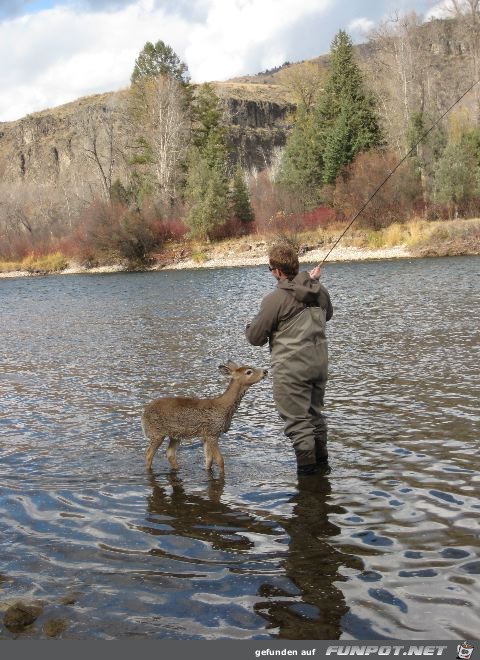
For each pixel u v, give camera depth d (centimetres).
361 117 5809
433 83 7419
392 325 1462
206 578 430
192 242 5591
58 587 425
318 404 636
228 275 3850
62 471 655
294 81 9306
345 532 489
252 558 455
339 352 1191
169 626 380
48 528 517
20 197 7769
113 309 2322
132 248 5422
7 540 496
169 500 570
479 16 6588
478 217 4756
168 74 7362
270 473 627
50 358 1332
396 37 6431
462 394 858
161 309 2203
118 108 8500
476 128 5278
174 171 6900
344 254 4494
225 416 640
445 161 4866
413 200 4997
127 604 403
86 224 5812
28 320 2130
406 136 5297
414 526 493
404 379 958
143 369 1159
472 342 1198
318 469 626
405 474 600
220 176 5728
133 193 6956
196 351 1313
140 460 687
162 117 7038
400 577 421
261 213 5569
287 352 614
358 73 6225
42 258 6109
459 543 464
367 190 4975
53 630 379
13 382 1105
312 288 610
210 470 645
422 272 2931
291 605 396
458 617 379
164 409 646
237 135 12475
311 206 5538
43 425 830
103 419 849
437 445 673
